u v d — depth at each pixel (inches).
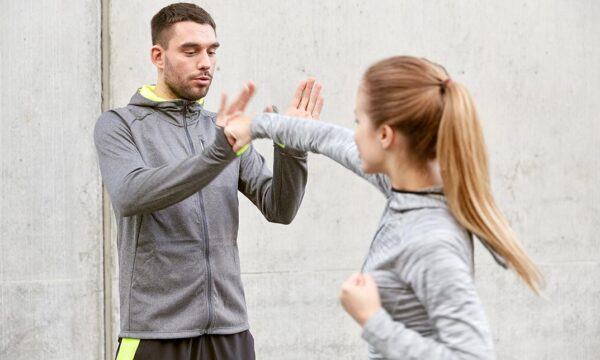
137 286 111.9
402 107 72.8
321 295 170.7
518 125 185.3
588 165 191.2
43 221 155.9
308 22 169.0
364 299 70.0
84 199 157.4
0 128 153.7
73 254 157.3
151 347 111.5
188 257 112.0
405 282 71.9
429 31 177.5
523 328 186.1
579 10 189.6
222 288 114.7
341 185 172.1
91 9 156.9
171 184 102.9
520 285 185.5
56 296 156.7
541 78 186.7
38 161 155.4
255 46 165.8
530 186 186.5
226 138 96.9
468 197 71.8
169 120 116.1
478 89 181.6
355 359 173.0
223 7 163.9
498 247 71.9
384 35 174.1
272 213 117.5
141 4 159.9
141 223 111.4
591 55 190.9
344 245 172.1
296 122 91.2
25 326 155.4
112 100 158.7
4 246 154.3
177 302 111.3
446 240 70.2
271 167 166.9
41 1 154.9
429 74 73.9
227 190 116.6
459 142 71.7
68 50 156.1
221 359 114.5
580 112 190.2
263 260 167.5
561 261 189.3
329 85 170.1
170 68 114.7
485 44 181.9
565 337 189.5
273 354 168.1
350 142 87.2
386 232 74.9
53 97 155.6
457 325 67.7
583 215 191.0
